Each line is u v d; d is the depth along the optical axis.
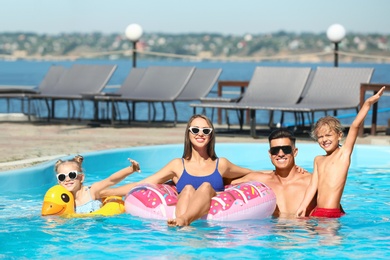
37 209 6.07
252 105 10.95
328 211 5.72
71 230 5.26
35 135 11.01
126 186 6.07
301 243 4.88
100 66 14.03
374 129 11.22
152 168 8.80
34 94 13.40
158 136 10.99
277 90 12.02
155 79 13.46
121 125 12.76
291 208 5.93
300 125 12.24
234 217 5.52
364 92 10.97
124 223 5.46
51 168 7.60
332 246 4.80
